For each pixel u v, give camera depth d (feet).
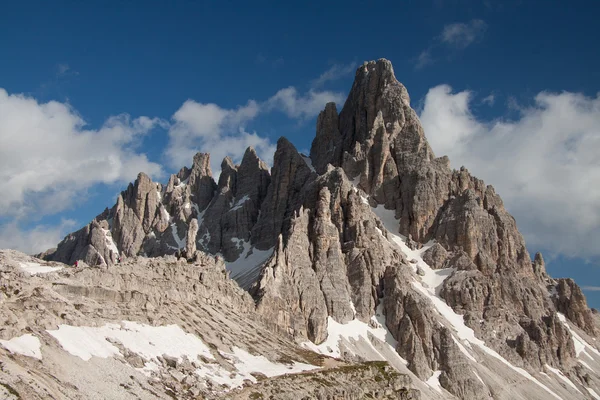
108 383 307.99
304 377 446.60
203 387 359.25
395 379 532.32
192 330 435.94
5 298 321.32
